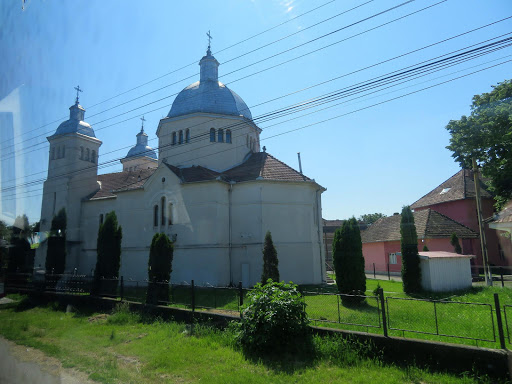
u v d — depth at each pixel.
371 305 12.95
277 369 6.52
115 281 13.77
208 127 25.05
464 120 20.19
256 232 21.17
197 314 10.05
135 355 7.38
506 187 18.27
